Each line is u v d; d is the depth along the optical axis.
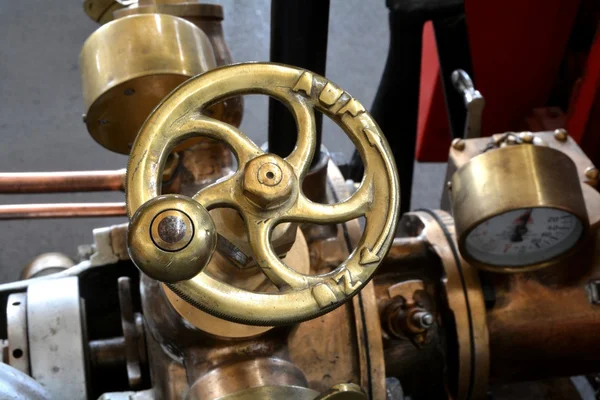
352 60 2.31
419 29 1.34
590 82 1.44
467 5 1.48
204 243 0.47
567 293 0.93
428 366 0.96
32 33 2.31
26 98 2.17
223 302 0.52
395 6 1.32
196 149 0.92
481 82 1.64
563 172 0.82
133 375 0.85
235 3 2.35
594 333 0.93
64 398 0.78
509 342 0.93
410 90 1.43
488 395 1.04
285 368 0.77
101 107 0.79
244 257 0.63
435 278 0.93
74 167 2.05
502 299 0.92
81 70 0.81
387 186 0.56
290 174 0.53
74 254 1.95
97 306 0.97
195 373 0.77
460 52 1.34
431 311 0.91
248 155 0.55
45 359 0.79
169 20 0.79
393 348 0.93
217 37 0.95
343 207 0.56
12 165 2.03
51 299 0.83
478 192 0.82
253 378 0.74
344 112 0.57
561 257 0.88
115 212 1.05
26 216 1.02
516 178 0.80
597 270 0.94
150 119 0.54
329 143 2.17
